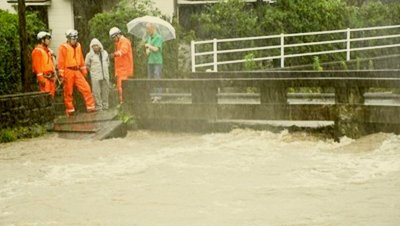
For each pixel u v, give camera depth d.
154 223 9.61
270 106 16.52
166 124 17.83
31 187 12.09
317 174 12.53
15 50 21.55
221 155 14.55
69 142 15.97
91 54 20.16
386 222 9.25
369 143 14.78
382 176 12.15
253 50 27.47
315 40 30.56
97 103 20.36
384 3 37.38
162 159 14.27
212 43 26.86
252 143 15.66
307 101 19.39
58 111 20.94
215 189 11.57
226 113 17.12
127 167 13.55
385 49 33.50
